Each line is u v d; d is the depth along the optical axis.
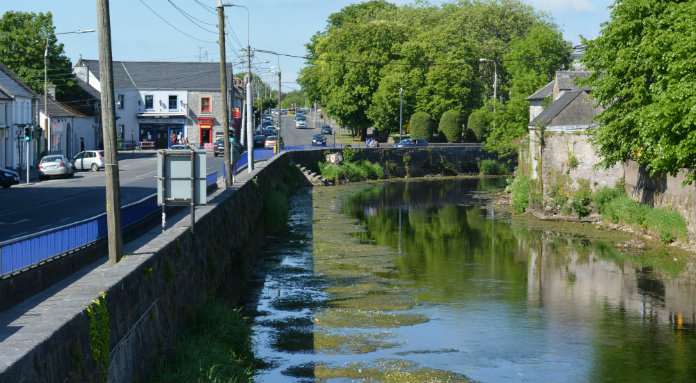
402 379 18.59
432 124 103.94
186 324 18.98
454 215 52.12
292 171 73.69
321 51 126.50
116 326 13.18
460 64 104.38
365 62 107.75
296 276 31.12
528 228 44.56
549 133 50.50
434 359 20.22
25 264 14.27
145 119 96.75
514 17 116.62
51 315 11.06
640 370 19.36
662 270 31.48
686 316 24.48
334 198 63.84
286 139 119.31
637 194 43.44
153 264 16.33
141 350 14.59
